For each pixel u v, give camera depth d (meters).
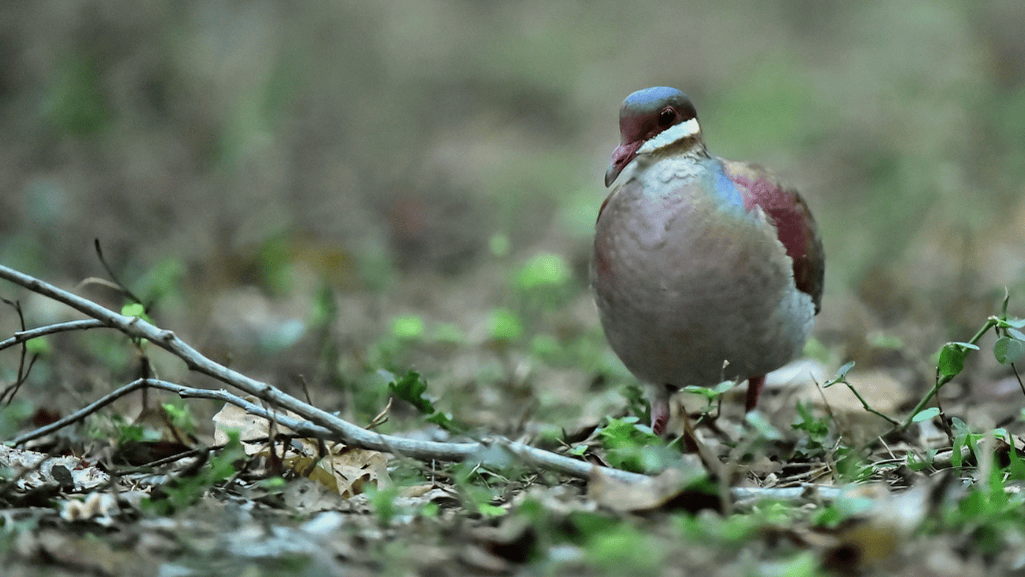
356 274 16.67
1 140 19.41
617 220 7.84
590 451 8.08
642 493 6.01
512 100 28.39
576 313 15.06
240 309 14.48
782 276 7.88
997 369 11.00
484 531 5.76
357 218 19.91
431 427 9.20
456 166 23.73
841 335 13.22
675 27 31.36
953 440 7.56
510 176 22.56
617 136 26.55
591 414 9.89
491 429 9.56
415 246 19.16
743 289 7.71
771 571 5.08
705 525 5.59
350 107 24.77
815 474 7.52
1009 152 19.38
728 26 31.11
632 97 7.83
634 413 8.94
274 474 6.83
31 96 19.75
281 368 11.45
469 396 10.83
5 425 8.47
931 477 6.91
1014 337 7.27
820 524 5.65
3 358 11.19
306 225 19.23
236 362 11.55
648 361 8.14
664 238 7.64
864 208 17.89
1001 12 23.55
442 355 12.84
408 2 28.86
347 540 5.70
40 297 13.41
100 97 19.64
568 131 27.22
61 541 5.64
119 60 20.12
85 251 16.12
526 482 7.24
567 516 5.73
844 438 8.62
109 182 18.39
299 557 5.47
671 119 7.76
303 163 22.12
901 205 16.97
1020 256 16.16
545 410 10.23
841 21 30.16
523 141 26.34
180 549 5.65
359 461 7.48
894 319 13.92
